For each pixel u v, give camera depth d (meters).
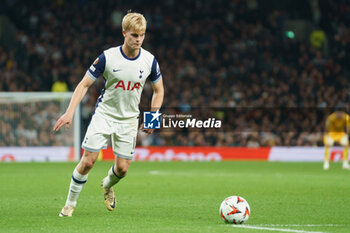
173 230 16.53
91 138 18.72
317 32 81.06
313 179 37.72
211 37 79.00
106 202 20.69
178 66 74.81
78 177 19.00
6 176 38.25
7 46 76.56
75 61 72.19
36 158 57.16
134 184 33.19
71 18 77.56
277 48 79.12
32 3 78.69
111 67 18.55
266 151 61.69
